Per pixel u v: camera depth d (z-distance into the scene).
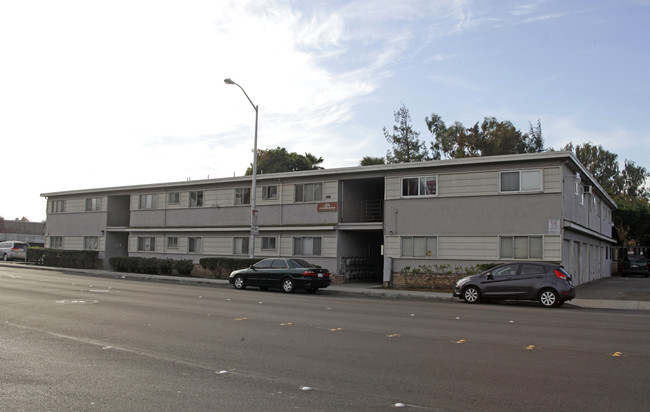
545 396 6.49
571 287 18.05
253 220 27.88
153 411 5.88
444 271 25.48
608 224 41.38
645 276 40.16
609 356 8.92
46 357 8.59
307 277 22.66
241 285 24.20
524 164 23.98
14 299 16.69
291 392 6.66
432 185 26.28
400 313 15.22
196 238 35.06
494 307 17.72
